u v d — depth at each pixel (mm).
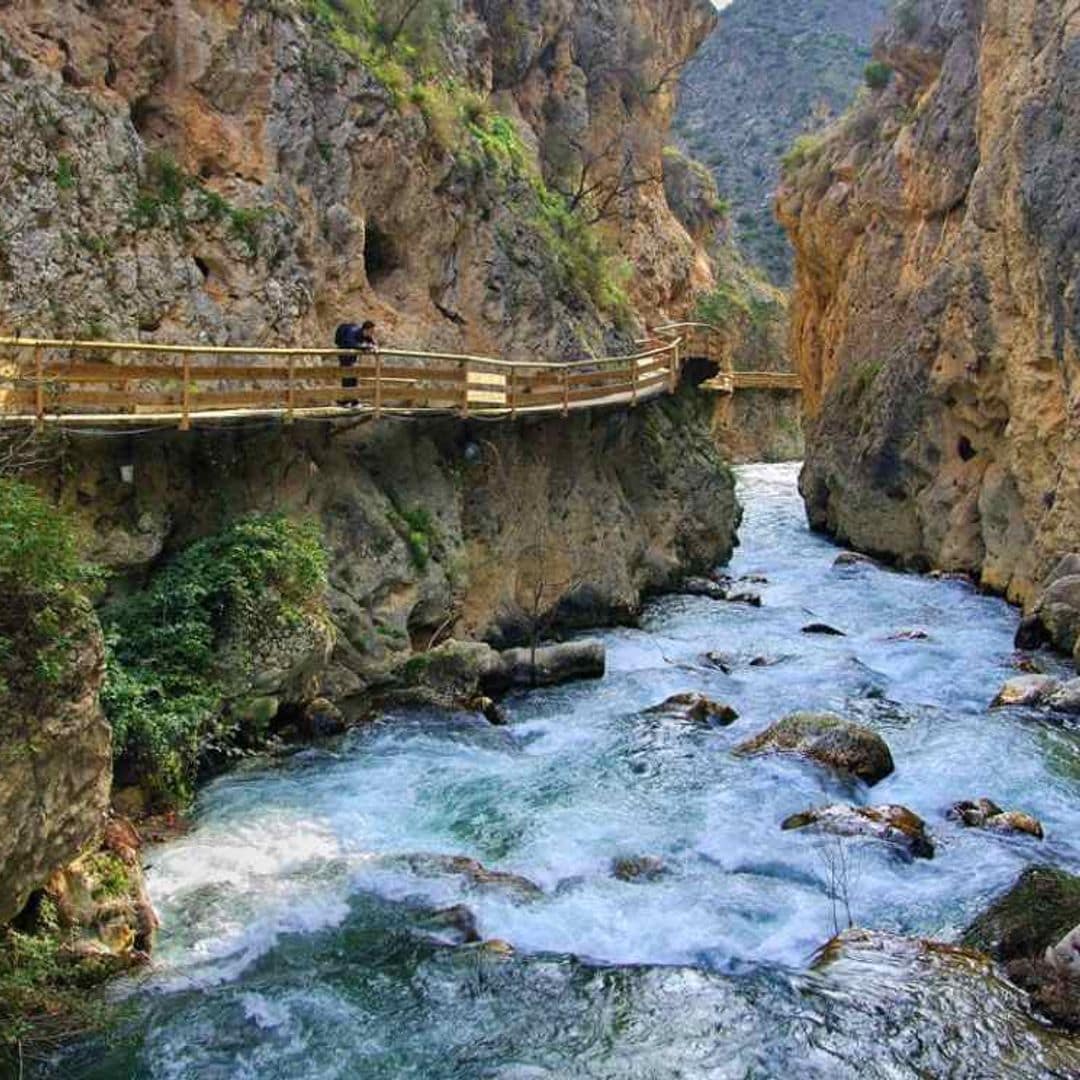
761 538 35219
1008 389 25109
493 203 25000
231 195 18859
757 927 10438
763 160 127375
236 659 13945
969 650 20328
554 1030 8750
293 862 11422
